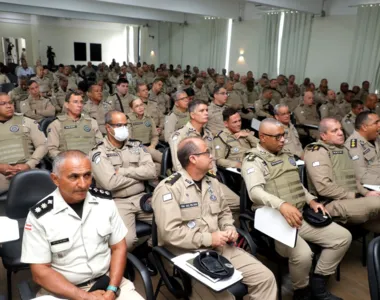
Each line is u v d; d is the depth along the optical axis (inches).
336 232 81.0
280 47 371.9
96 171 92.4
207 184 74.6
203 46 478.9
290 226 70.5
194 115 119.3
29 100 196.5
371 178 108.4
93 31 663.8
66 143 129.4
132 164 99.3
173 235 66.4
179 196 70.1
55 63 640.4
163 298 85.0
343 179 95.7
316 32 339.9
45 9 482.9
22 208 75.5
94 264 59.0
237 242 79.7
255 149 88.1
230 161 121.4
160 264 70.0
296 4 305.9
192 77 378.6
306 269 79.0
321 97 275.9
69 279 57.2
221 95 177.2
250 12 401.7
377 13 286.8
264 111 243.6
